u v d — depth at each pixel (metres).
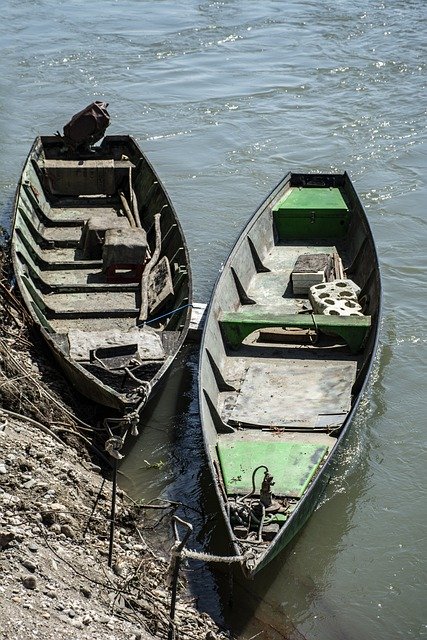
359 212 21.45
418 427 17.02
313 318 17.69
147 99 34.38
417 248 23.50
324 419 15.77
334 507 15.07
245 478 14.02
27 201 22.28
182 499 15.01
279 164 28.86
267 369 17.33
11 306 17.95
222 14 45.84
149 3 48.28
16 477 12.88
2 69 37.62
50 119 32.38
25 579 10.83
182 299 18.17
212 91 35.25
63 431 15.14
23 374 15.60
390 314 20.61
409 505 15.15
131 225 22.03
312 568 13.81
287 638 12.49
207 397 15.58
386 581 13.62
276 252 22.02
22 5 47.69
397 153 29.38
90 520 13.19
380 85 35.44
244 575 12.53
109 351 16.16
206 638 11.93
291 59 38.78
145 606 11.92
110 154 25.81
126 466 15.72
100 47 40.59
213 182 27.59
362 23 43.47
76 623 10.58
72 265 20.66
